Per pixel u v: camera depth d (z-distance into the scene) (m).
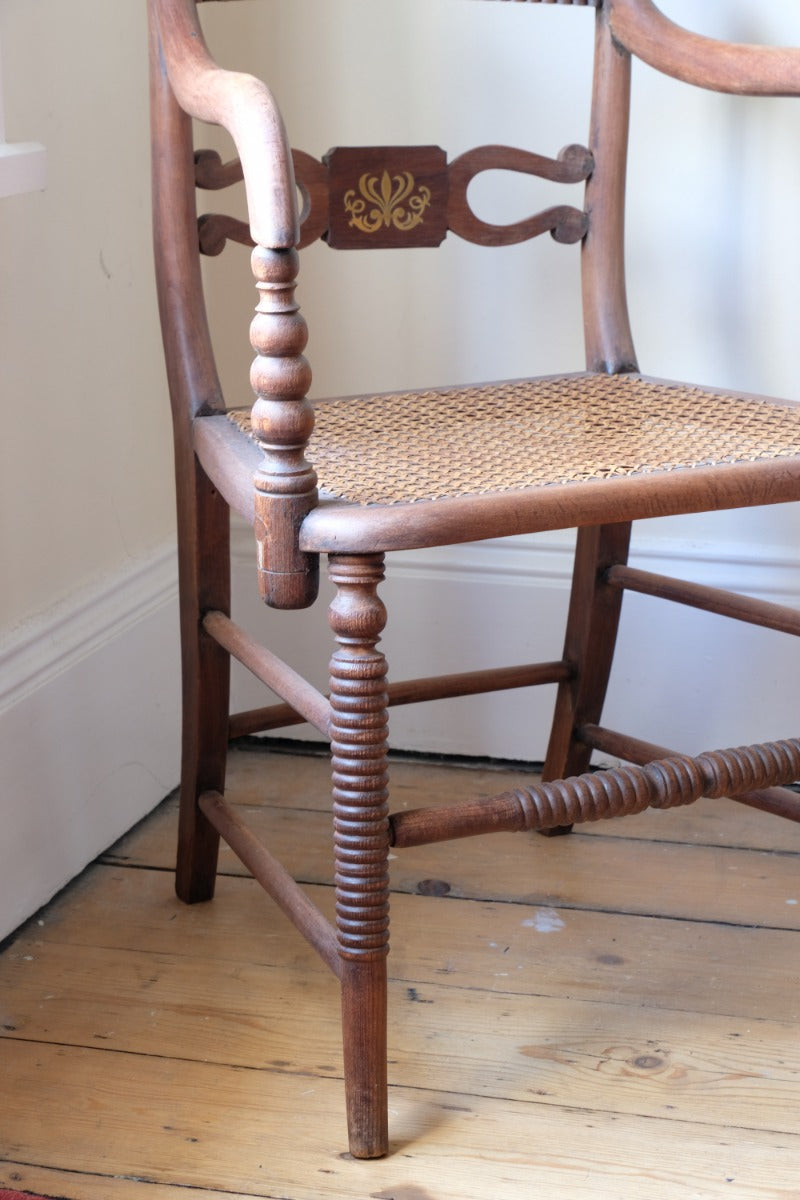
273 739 1.60
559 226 1.24
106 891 1.28
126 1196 0.89
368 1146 0.92
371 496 0.86
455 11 1.37
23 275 1.16
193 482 1.10
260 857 1.07
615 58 1.22
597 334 1.25
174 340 1.09
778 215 1.37
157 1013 1.09
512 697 1.53
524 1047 1.05
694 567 1.45
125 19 1.31
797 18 1.32
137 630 1.37
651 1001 1.11
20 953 1.17
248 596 1.55
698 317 1.42
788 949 1.18
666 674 1.49
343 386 1.50
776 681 1.47
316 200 1.16
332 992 1.12
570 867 1.33
